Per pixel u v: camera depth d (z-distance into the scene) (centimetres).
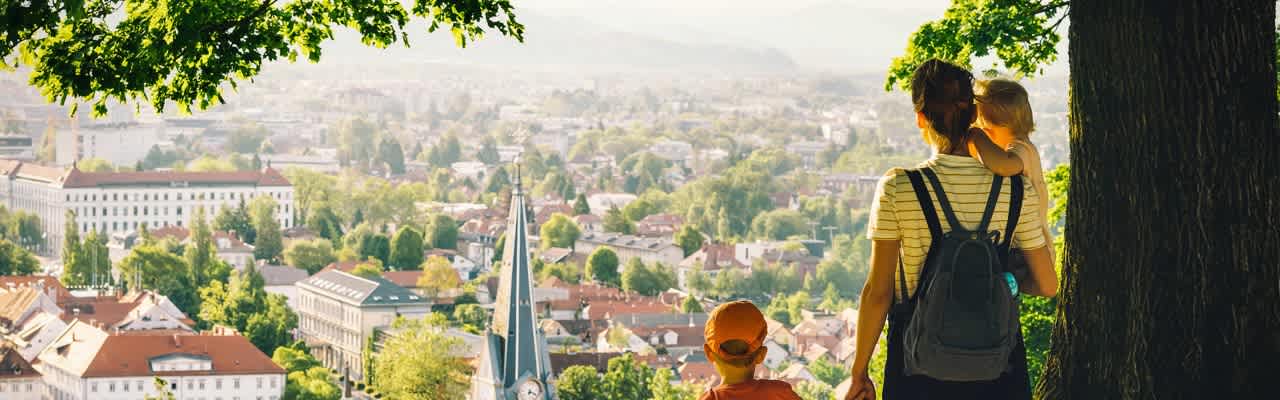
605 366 15212
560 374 14650
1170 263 936
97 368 15450
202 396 15638
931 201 806
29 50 1373
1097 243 962
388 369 15800
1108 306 959
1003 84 882
